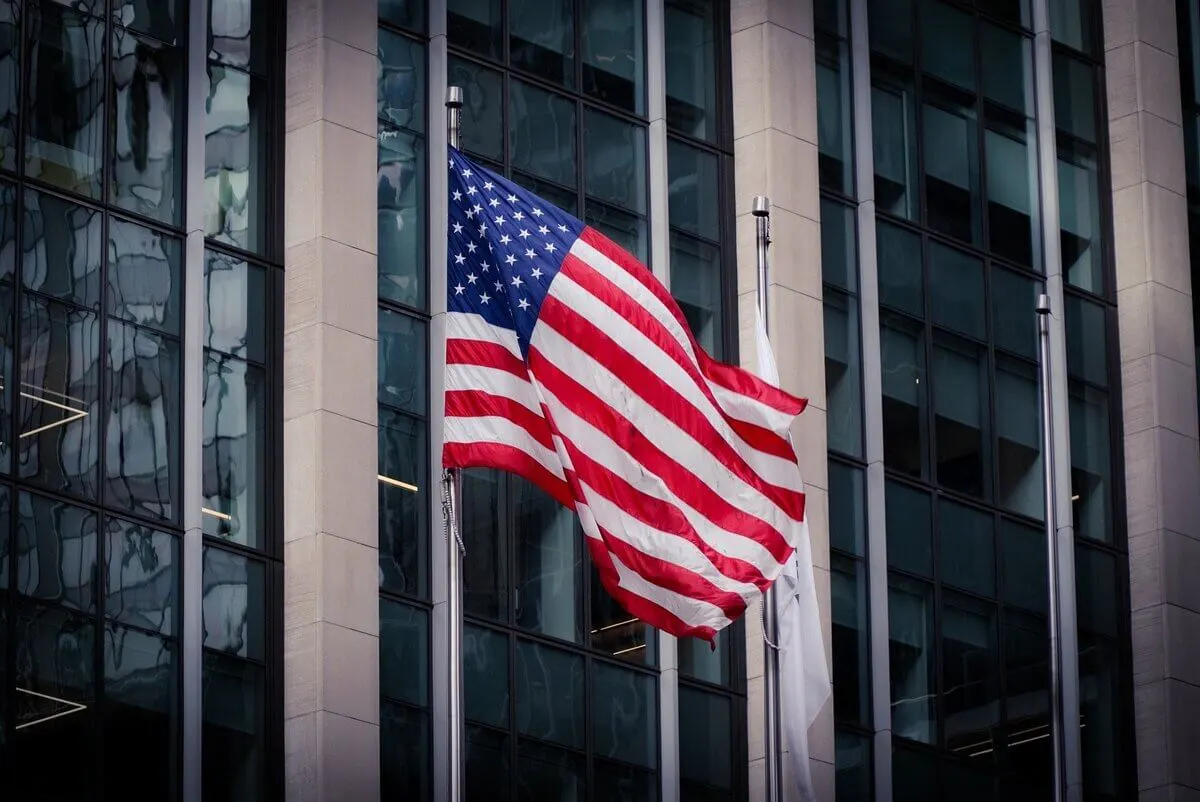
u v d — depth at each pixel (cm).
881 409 4866
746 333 4716
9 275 3962
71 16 4125
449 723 3381
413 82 4462
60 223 4034
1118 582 5197
